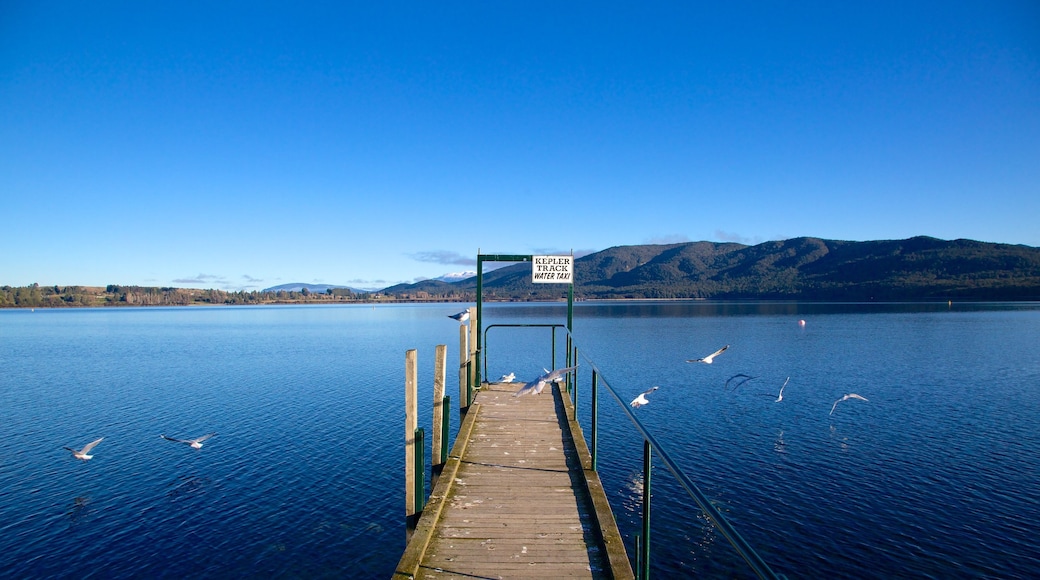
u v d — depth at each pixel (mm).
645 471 5238
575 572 6152
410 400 8312
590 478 8430
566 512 7594
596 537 6914
